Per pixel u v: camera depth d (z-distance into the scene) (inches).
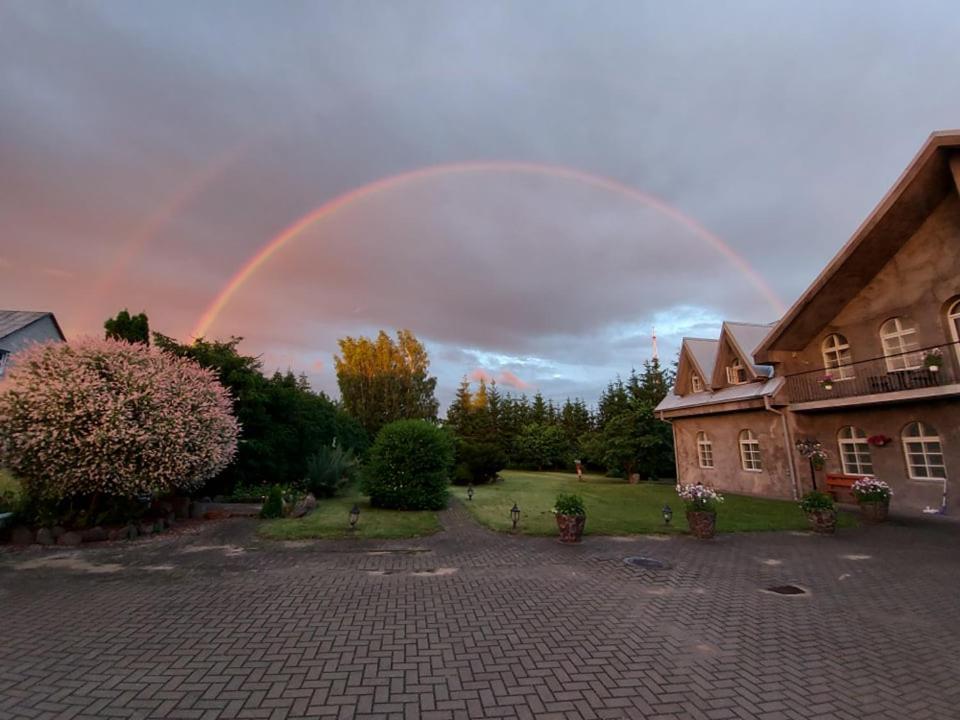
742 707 140.6
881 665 170.4
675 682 155.0
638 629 200.8
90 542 357.4
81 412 346.9
